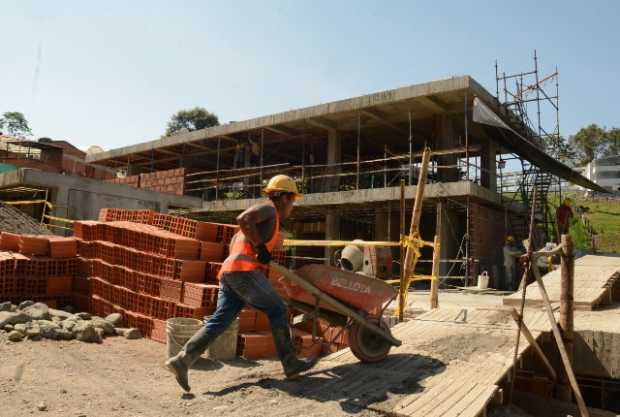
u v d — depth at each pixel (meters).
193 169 32.78
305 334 6.49
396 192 18.06
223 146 27.05
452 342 5.82
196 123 59.28
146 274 7.13
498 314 7.38
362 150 27.94
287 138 24.80
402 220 7.43
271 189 4.54
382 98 18.84
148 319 6.79
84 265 8.38
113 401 3.95
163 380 4.74
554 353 6.42
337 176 20.88
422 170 7.67
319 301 4.86
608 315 7.61
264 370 5.21
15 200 19.45
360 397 4.11
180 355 4.20
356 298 4.99
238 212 22.97
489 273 17.92
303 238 25.89
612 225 31.94
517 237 20.06
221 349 5.66
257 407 3.91
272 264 4.38
